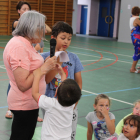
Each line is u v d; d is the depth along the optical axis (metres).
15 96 2.08
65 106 2.03
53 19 19.31
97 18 21.78
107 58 10.14
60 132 2.06
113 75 7.22
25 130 2.18
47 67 2.01
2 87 5.38
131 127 2.42
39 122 3.74
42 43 4.48
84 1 21.53
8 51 1.98
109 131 2.67
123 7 16.61
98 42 16.09
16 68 1.94
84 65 8.46
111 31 20.75
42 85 2.21
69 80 2.04
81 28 22.44
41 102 2.01
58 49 2.46
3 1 16.75
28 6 3.84
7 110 4.12
